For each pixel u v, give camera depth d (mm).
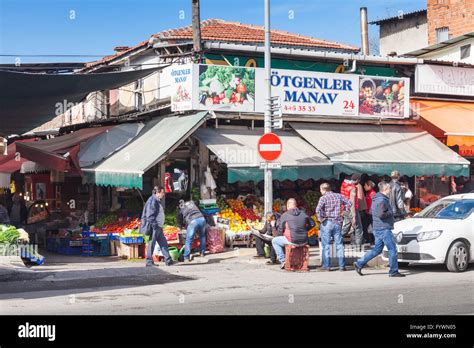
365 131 22297
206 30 23875
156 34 21578
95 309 10734
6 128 23281
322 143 20625
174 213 19391
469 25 35719
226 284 13680
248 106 20344
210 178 19844
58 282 14125
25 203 28125
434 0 37781
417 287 13023
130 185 17984
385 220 14750
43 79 16516
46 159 20453
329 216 15953
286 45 24562
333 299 11562
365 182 22562
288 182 21953
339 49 26078
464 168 21875
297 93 21203
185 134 18688
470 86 25359
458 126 23234
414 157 21219
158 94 21281
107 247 19406
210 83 19844
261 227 19406
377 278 14508
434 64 24562
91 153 21406
